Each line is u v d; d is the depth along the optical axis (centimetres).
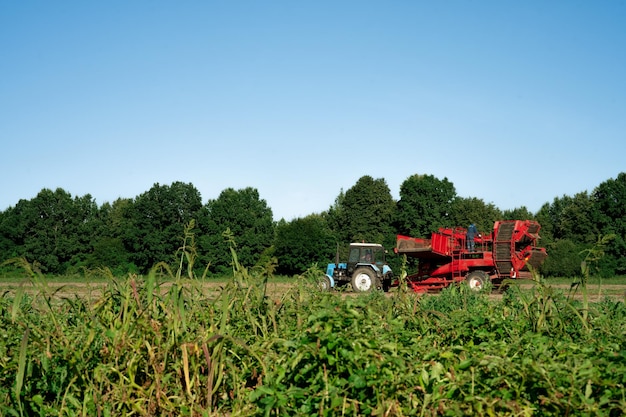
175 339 565
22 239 6312
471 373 457
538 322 645
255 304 702
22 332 609
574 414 402
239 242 5797
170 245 5653
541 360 464
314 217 7725
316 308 701
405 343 577
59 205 6331
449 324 677
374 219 6862
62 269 6244
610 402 405
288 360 477
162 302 636
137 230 5678
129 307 644
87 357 557
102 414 518
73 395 536
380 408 436
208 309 673
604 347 517
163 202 5719
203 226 5822
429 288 2848
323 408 444
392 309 738
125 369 564
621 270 5266
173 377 569
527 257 2733
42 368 535
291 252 5559
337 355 461
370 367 447
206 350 524
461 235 2836
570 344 529
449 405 437
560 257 4162
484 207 6512
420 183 6544
